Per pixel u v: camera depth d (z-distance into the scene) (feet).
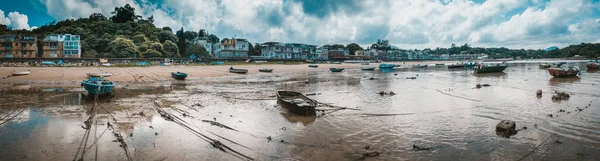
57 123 54.85
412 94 99.25
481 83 135.13
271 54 370.53
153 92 101.71
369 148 42.98
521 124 56.34
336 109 71.82
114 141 45.03
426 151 42.24
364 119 61.67
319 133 51.08
